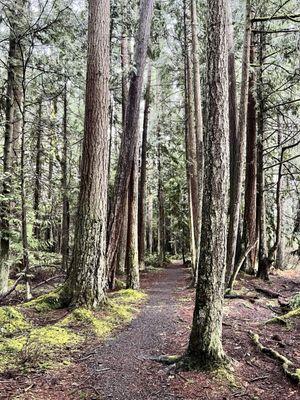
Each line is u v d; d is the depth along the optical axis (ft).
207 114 16.97
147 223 125.08
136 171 43.86
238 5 45.27
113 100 60.18
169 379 16.06
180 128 73.67
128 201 43.11
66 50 34.81
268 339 22.03
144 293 40.11
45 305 25.93
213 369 16.48
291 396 14.75
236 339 21.97
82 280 26.50
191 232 47.06
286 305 32.07
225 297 35.14
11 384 14.73
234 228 34.68
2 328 20.92
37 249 45.98
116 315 26.32
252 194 49.37
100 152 27.30
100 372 16.65
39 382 15.12
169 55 62.39
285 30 34.78
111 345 20.44
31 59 35.40
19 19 31.32
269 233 63.21
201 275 17.31
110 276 40.50
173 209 88.12
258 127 51.11
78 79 36.58
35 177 37.19
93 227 26.96
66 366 17.03
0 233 33.24
